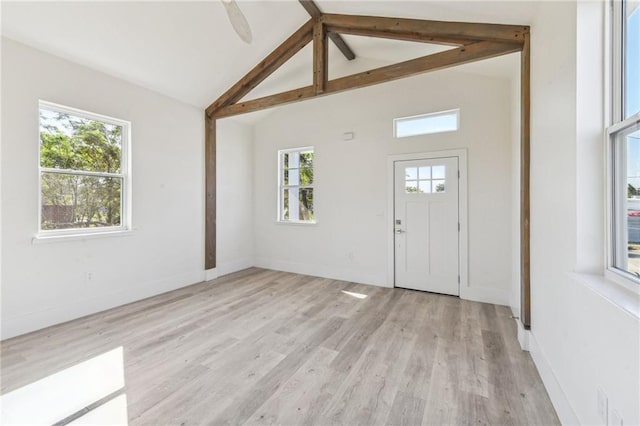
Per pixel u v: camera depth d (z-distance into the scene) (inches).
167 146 154.6
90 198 125.0
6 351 91.3
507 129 133.1
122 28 109.2
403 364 84.7
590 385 49.2
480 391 72.3
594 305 47.6
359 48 157.5
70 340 98.9
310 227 190.9
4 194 99.3
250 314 123.1
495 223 136.0
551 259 70.0
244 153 208.7
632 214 47.6
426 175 152.6
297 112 195.3
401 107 158.6
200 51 133.3
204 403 68.2
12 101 100.4
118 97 131.6
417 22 109.0
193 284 168.6
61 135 115.5
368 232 169.9
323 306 132.6
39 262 107.7
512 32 94.4
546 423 61.9
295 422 62.6
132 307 130.9
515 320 113.9
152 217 147.5
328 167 182.9
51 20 98.1
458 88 143.6
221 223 190.9
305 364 84.9
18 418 63.1
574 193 56.6
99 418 63.2
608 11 53.8
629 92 49.1
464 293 143.0
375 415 64.5
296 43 142.0
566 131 61.0
